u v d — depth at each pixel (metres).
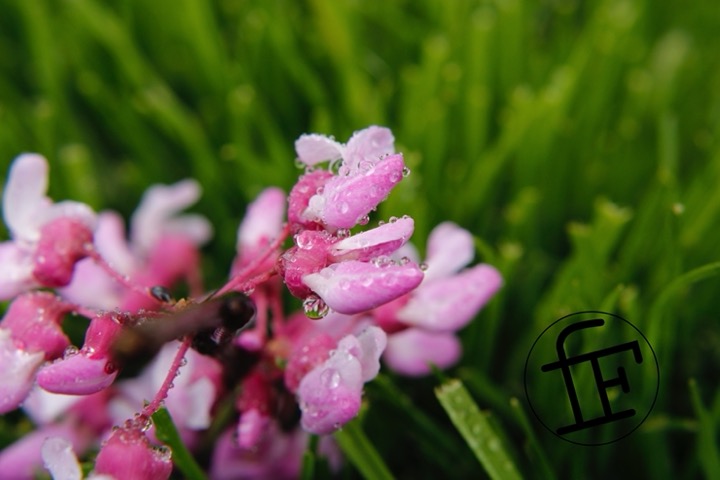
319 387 0.10
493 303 0.13
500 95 0.16
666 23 0.18
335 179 0.09
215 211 0.15
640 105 0.15
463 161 0.15
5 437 0.13
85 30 0.16
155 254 0.13
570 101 0.15
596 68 0.15
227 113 0.15
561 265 0.14
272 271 0.10
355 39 0.16
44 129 0.15
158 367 0.11
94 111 0.16
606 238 0.13
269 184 0.14
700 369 0.14
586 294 0.13
